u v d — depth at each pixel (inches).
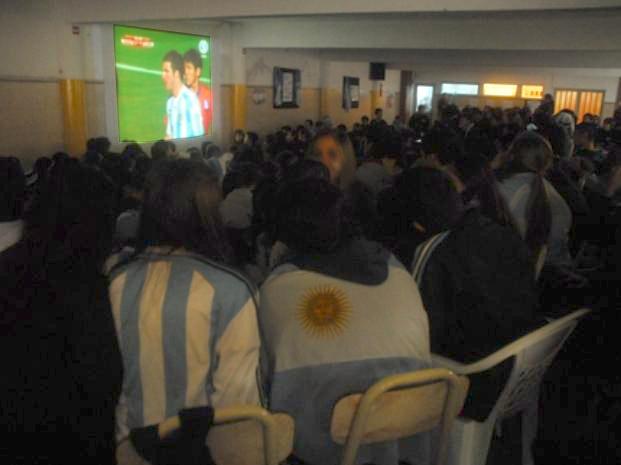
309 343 50.3
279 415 46.9
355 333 50.4
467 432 58.9
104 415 46.2
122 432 48.2
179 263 47.7
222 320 47.2
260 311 52.9
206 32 375.9
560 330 62.4
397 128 346.9
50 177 48.8
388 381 47.8
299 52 489.4
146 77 328.8
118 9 261.3
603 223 102.0
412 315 52.2
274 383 51.0
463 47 337.1
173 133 356.5
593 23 305.4
